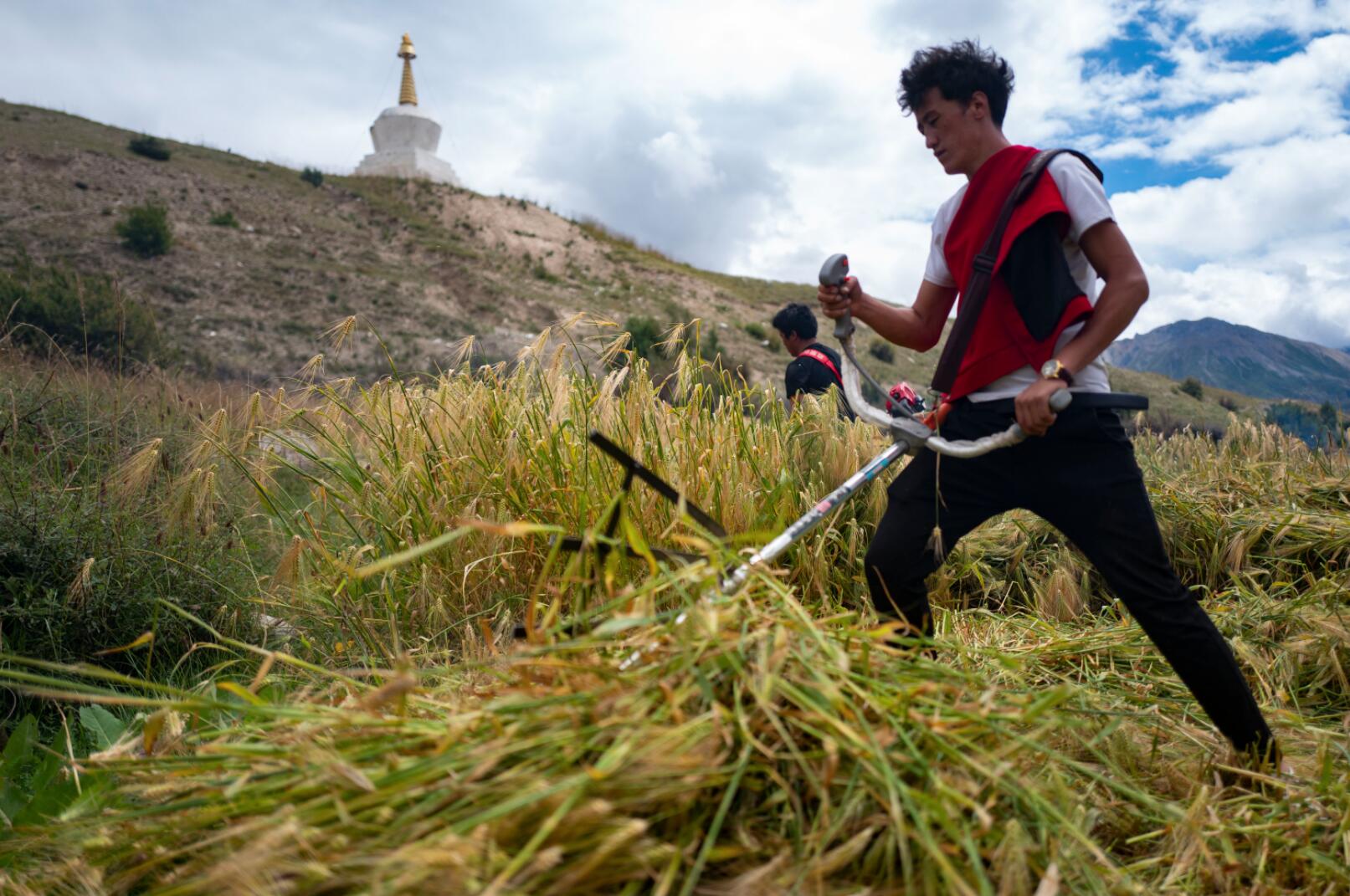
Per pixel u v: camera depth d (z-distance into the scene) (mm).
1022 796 1635
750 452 4078
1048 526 4539
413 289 32906
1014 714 1748
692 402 4141
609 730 1544
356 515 3891
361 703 1841
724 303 42000
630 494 3660
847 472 4250
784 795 1572
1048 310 2270
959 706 1767
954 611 3854
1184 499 4695
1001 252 2332
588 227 50188
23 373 5211
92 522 3416
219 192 38938
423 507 3676
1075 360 2209
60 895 1643
